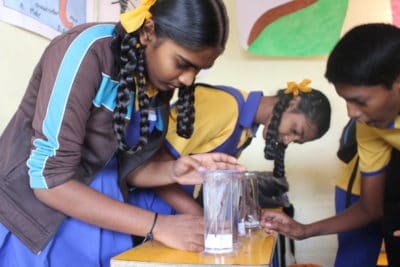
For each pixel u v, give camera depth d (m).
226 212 0.76
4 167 0.84
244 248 0.80
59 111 0.75
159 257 0.73
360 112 0.99
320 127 1.37
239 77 2.16
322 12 2.07
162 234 0.79
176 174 0.95
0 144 0.88
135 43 0.80
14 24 1.13
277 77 2.14
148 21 0.79
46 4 1.27
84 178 0.87
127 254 0.75
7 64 1.12
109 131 0.87
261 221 1.06
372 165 1.32
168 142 1.11
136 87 0.86
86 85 0.78
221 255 0.74
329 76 1.00
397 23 2.06
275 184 1.50
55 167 0.75
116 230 0.80
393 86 0.94
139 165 0.94
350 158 1.68
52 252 0.83
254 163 2.11
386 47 0.92
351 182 1.67
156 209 1.11
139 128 0.95
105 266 0.88
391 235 1.38
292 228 1.19
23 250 0.82
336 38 2.06
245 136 1.32
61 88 0.76
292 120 1.33
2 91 1.11
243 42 2.11
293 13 2.08
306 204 2.12
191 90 0.99
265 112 1.33
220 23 0.78
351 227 1.35
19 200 0.82
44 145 0.75
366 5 2.10
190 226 0.81
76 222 0.85
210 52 0.78
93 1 1.54
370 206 1.36
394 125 1.07
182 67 0.79
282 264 1.77
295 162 2.13
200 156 0.95
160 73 0.81
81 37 0.81
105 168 0.92
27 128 0.86
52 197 0.76
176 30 0.75
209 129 1.19
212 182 0.76
